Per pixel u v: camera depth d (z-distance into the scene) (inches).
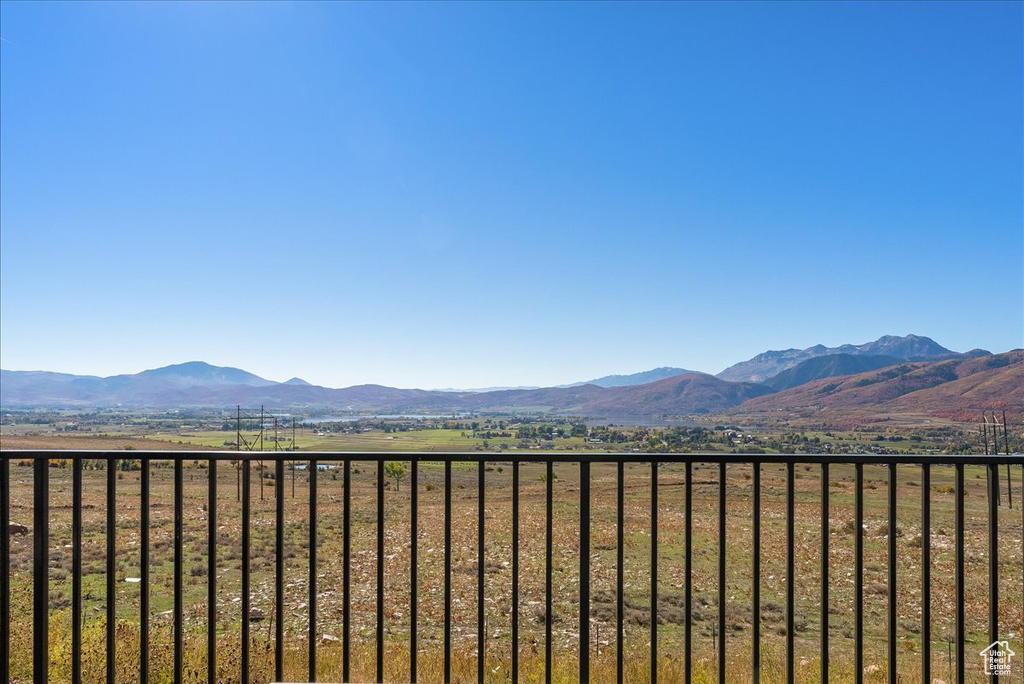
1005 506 909.2
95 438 3319.4
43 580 87.4
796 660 272.8
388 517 781.9
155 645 202.4
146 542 87.0
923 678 86.4
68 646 184.5
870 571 472.1
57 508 758.5
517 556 89.6
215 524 87.7
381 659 87.0
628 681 192.4
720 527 89.2
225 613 337.7
